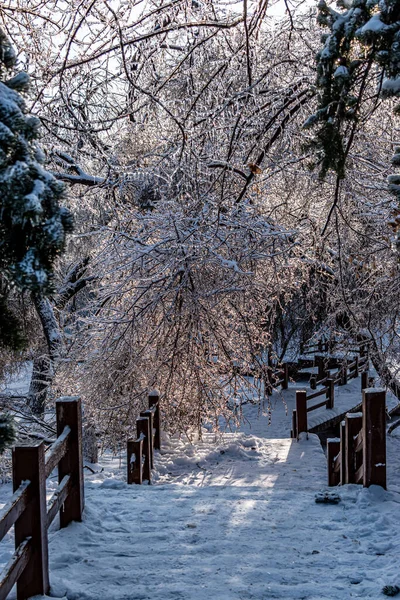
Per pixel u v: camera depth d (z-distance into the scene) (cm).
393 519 546
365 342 1133
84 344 1023
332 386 1620
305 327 1777
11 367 1400
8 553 468
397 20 365
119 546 485
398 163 401
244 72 924
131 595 398
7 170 222
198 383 941
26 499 375
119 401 1022
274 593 401
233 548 485
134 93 934
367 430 607
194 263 875
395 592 394
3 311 259
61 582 408
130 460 796
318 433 1650
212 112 796
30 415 1205
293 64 897
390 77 382
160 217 904
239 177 935
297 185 1038
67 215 245
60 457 468
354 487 632
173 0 724
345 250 1101
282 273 989
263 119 892
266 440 1127
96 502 603
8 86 248
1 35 249
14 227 239
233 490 695
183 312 905
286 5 748
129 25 713
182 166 873
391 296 1088
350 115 438
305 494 653
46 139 931
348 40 396
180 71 916
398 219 466
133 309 950
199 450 1004
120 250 944
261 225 891
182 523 552
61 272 1457
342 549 484
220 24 670
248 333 944
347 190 977
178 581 422
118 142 1072
